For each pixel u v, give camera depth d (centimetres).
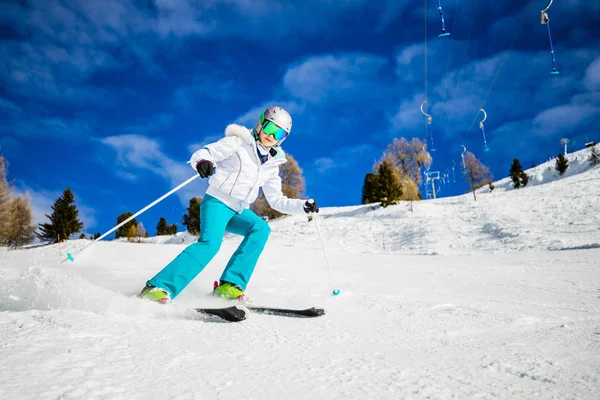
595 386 96
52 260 801
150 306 192
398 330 172
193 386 89
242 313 178
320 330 168
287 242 2212
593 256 740
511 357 124
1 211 2209
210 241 257
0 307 178
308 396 87
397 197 2983
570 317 206
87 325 138
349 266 711
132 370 96
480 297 291
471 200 2759
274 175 320
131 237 4162
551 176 3922
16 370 88
